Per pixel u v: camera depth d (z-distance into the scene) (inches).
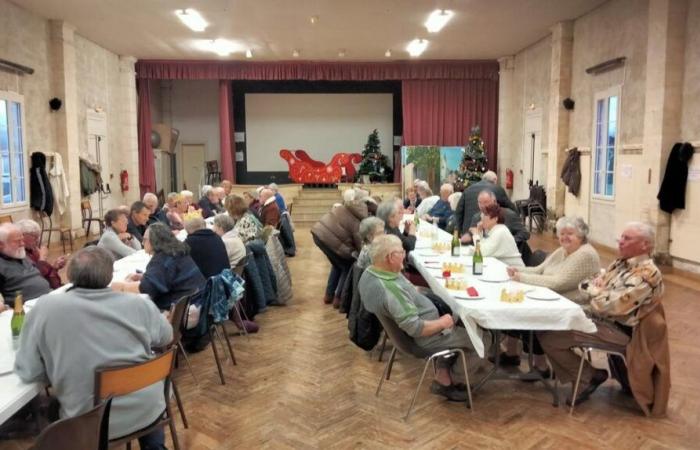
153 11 359.6
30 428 110.1
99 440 73.4
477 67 549.3
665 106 284.4
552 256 153.1
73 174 396.2
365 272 130.6
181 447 117.0
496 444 117.0
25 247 162.4
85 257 86.5
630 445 115.9
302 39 447.8
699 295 233.9
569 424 125.0
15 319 99.5
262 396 142.3
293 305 229.5
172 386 124.6
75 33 416.5
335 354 172.2
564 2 347.6
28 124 352.2
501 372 152.8
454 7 354.6
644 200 303.3
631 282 124.4
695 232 273.3
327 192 573.6
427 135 572.7
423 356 128.6
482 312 120.6
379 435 121.7
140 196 553.9
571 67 398.6
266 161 647.8
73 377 82.7
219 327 181.5
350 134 645.9
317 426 126.2
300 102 641.0
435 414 131.0
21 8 343.9
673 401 136.1
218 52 498.6
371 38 445.4
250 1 338.0
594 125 366.9
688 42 278.7
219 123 639.8
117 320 86.0
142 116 552.1
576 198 394.0
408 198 374.6
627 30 326.3
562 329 122.0
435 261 178.2
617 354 128.8
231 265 191.9
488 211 182.2
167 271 142.5
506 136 534.9
